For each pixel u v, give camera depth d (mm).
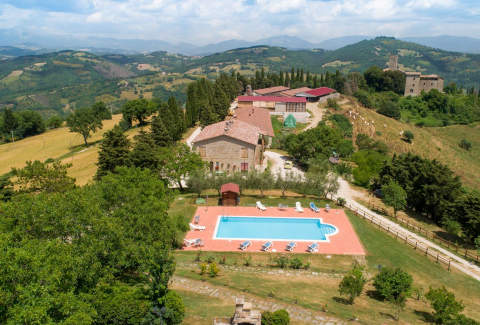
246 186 61906
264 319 22375
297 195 64062
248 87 177625
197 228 49438
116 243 25797
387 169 68625
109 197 33312
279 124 124625
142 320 21750
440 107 187750
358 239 47969
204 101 124438
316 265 40719
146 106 138625
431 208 60469
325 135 89688
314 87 191125
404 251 45438
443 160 128875
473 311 33094
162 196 43156
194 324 23453
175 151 65938
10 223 24953
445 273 41000
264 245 44344
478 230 49469
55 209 25500
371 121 142875
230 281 33312
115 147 66062
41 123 172875
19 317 15500
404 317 28219
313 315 26438
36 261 17781
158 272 23938
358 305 29875
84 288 22031
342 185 73750
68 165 49625
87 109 136375
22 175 46188
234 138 73750
